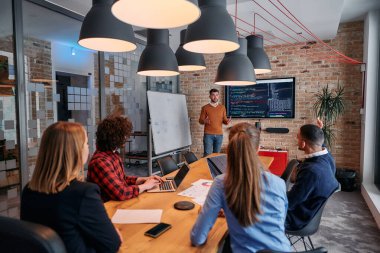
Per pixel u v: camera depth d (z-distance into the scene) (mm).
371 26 4207
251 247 1215
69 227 1051
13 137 2855
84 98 3857
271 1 3207
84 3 3371
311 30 4336
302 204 1992
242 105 5602
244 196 1194
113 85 4348
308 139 2059
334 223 3275
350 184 4500
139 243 1286
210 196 1294
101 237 1110
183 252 1211
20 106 2863
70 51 3680
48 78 3359
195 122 6082
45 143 1128
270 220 1228
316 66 4973
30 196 1107
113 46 1954
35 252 872
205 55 5867
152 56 2330
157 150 4539
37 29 3240
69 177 1117
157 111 4660
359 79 4688
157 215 1628
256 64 2828
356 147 4758
